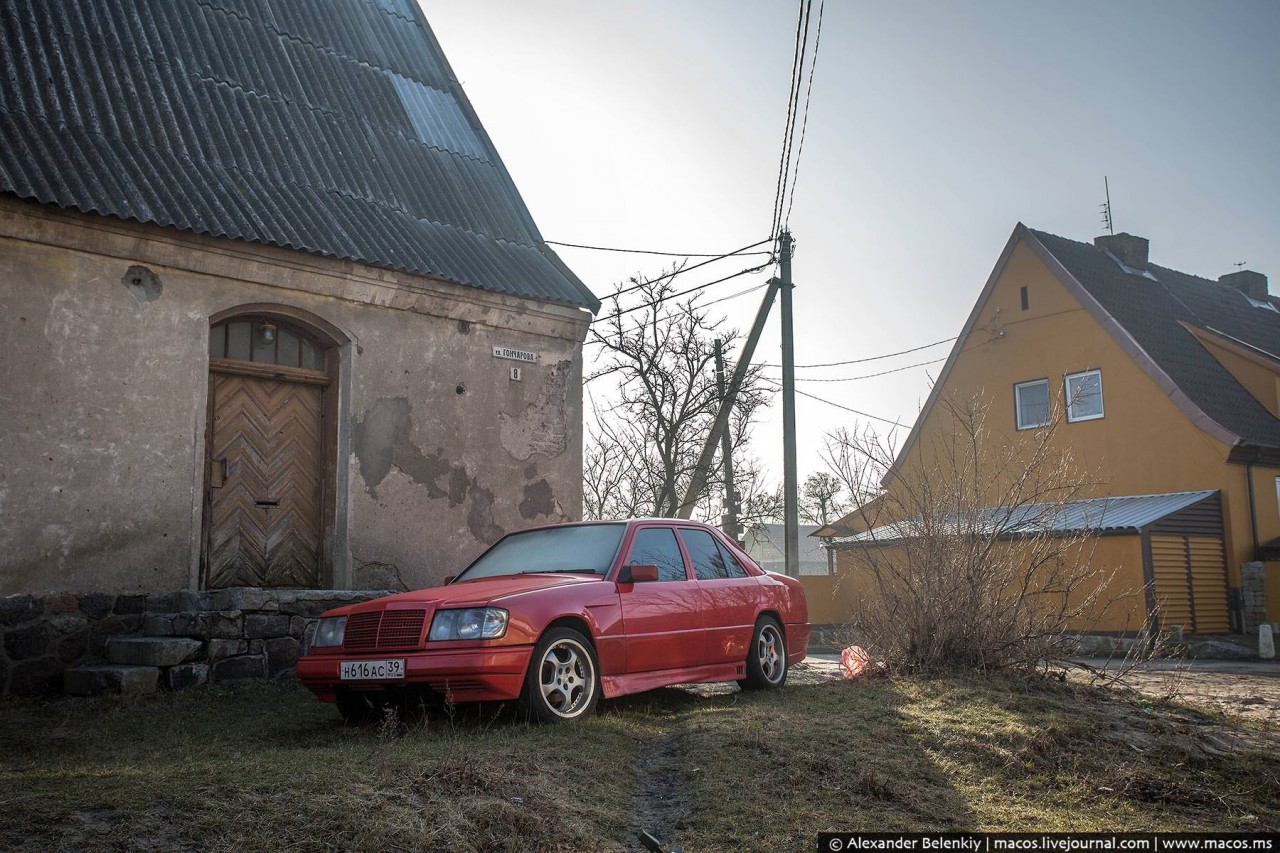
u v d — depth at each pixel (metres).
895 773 5.59
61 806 4.08
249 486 10.76
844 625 11.67
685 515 17.58
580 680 6.83
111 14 11.90
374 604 6.87
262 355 10.94
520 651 6.35
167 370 9.75
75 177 9.35
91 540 9.11
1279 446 21.70
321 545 11.18
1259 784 5.89
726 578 8.42
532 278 12.87
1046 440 10.12
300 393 11.25
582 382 13.34
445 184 13.76
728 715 6.78
